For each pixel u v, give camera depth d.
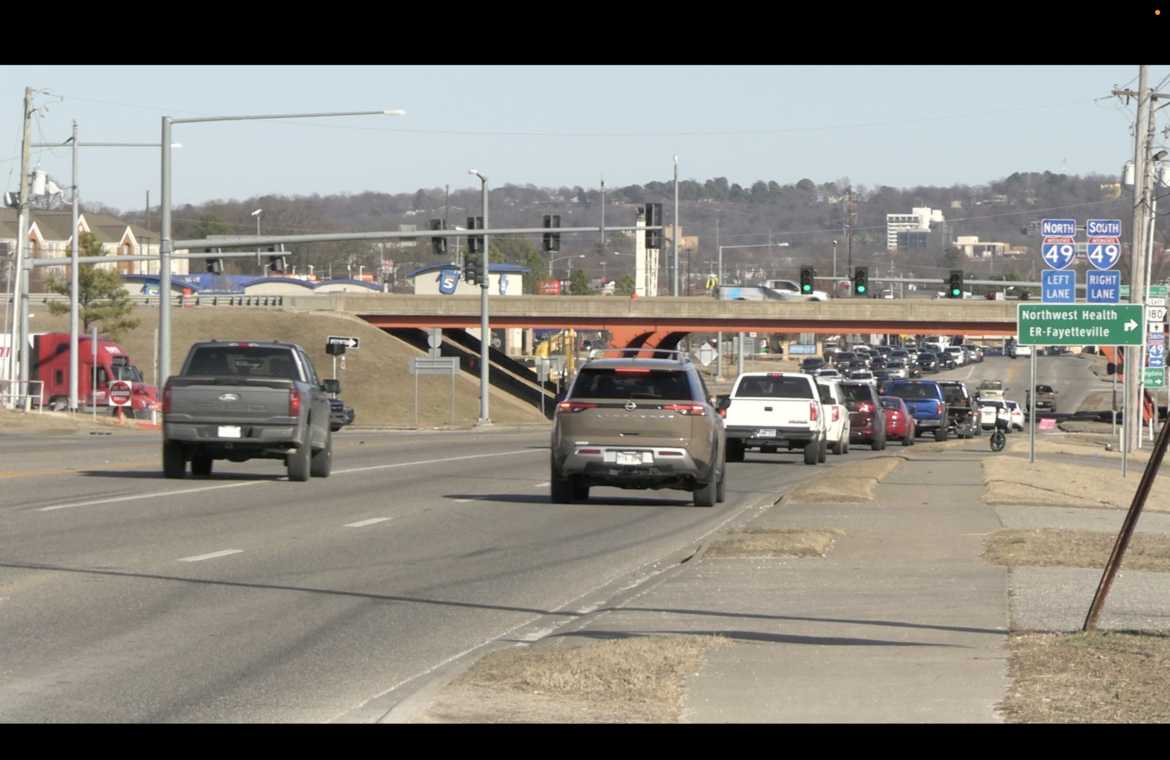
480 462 79.69
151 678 22.55
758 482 70.50
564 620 29.06
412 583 33.59
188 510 48.22
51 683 22.06
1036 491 61.00
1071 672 21.92
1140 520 50.84
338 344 158.62
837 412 96.06
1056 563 35.94
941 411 131.88
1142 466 92.62
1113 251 72.56
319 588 32.25
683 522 49.09
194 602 29.83
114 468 66.31
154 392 164.38
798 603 29.84
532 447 99.44
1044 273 72.31
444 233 116.00
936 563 36.25
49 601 29.41
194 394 58.25
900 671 22.42
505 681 21.50
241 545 39.31
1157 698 20.33
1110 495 65.69
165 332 109.12
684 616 28.27
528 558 38.91
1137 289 100.31
